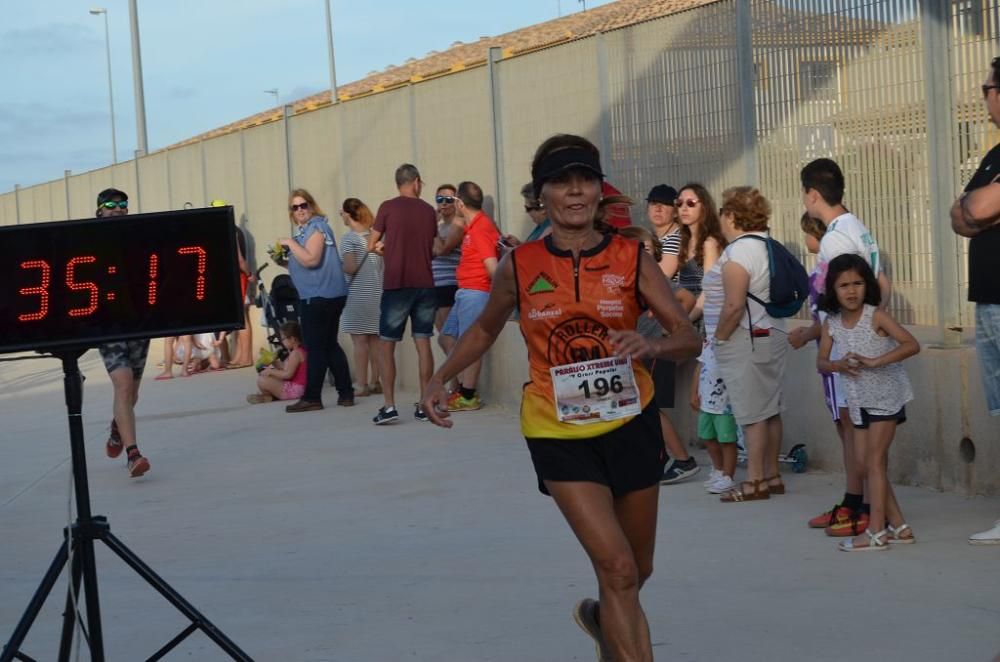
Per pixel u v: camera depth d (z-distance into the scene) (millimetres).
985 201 6844
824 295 7355
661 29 11656
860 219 9531
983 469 8414
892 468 9070
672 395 9688
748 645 5871
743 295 8562
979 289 7109
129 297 5254
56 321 5180
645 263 4855
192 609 5297
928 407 8742
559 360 4855
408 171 13414
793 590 6680
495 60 14430
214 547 8461
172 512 9766
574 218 4816
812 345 9742
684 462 9703
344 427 13586
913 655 5621
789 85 10156
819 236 8945
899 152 9148
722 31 10875
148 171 29297
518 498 9406
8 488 11320
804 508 8500
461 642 6129
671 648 5883
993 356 7176
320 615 6719
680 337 4773
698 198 9914
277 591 7254
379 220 13500
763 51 10391
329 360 15219
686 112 11406
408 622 6500
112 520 9594
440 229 15477
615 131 12445
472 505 9266
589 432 4816
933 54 8789
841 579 6816
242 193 23109
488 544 8047
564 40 13125
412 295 13477
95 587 5262
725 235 8906
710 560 7355
